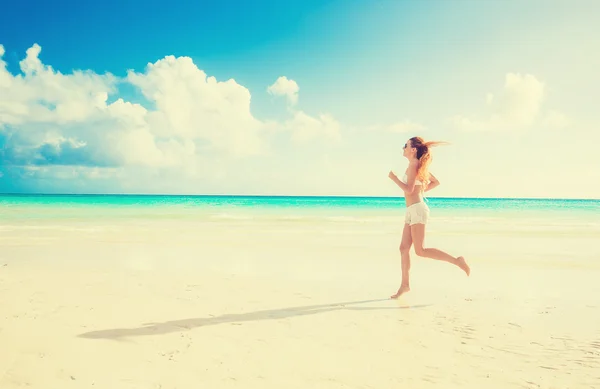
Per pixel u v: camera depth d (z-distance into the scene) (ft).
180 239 39.42
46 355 11.00
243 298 17.70
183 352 11.46
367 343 12.37
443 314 15.56
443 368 10.56
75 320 14.14
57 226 50.75
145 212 81.51
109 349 11.56
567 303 17.28
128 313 15.12
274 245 35.60
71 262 26.35
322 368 10.48
